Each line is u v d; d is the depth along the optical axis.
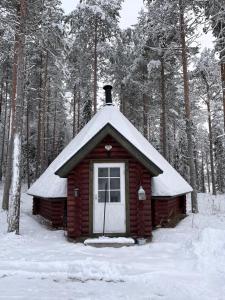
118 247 9.59
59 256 8.26
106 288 5.95
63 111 35.09
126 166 10.91
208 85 27.58
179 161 32.59
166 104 26.00
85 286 6.06
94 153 10.98
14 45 15.84
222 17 14.62
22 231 11.98
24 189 29.48
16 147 11.50
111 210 10.77
